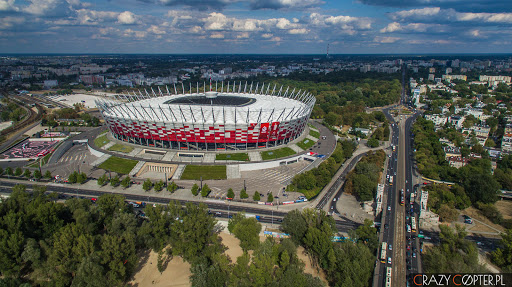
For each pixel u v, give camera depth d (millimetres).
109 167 185375
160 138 199750
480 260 109750
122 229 110875
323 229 109688
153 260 110375
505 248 106812
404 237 121375
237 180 171125
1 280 88062
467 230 130125
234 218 119625
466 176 168500
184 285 99188
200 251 106938
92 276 86750
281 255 99500
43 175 176875
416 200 153000
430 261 98375
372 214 139500
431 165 188500
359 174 161125
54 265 94125
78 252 94875
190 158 191875
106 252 93375
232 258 110750
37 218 111125
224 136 192875
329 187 166500
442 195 147375
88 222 112812
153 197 152000
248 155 194750
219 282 92500
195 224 105812
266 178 174250
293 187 162625
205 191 149500
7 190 157625
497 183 150500
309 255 112688
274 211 139875
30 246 95812
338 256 98625
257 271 90938
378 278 98938
